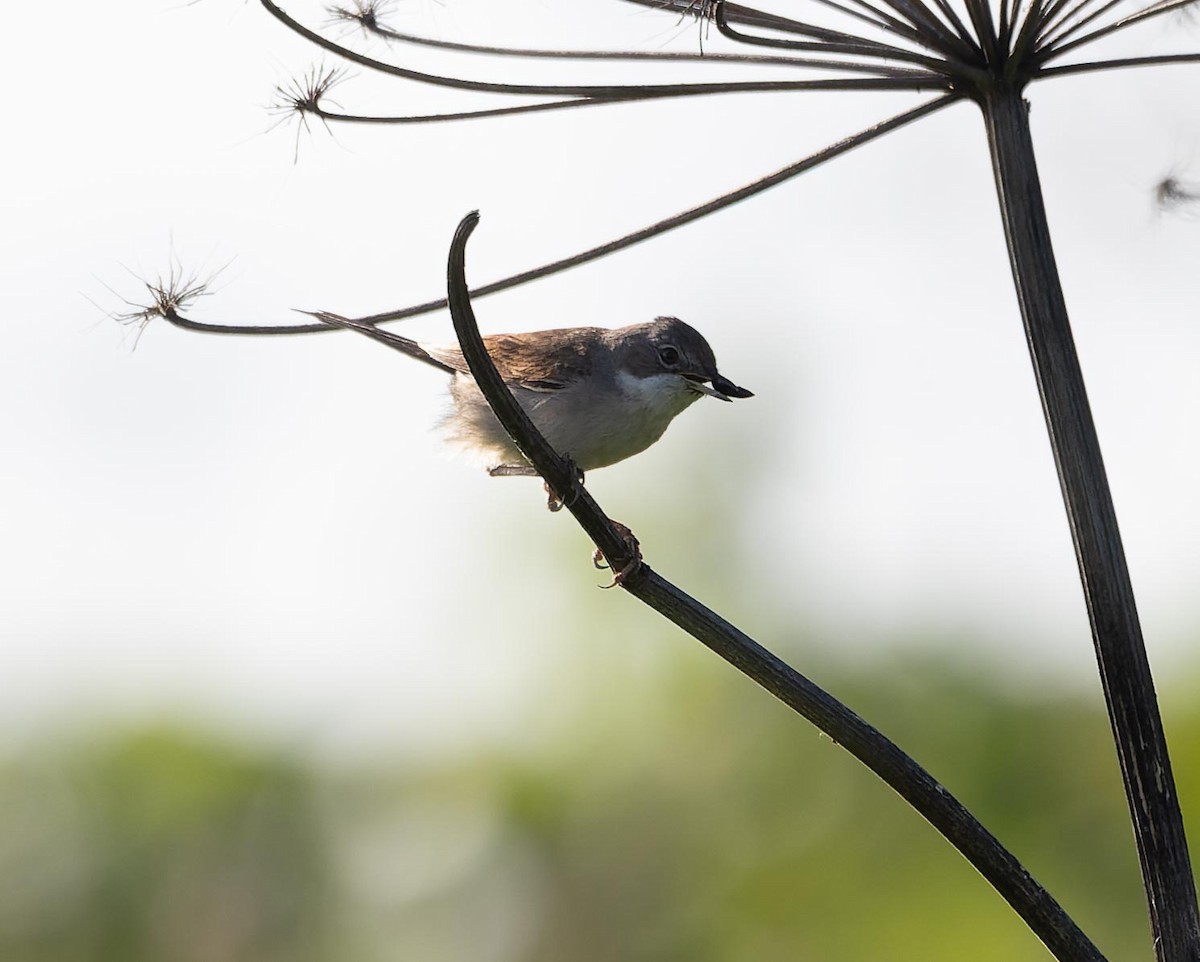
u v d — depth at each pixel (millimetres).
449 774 14250
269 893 13984
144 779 14336
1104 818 12672
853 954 12359
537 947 13367
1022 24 6246
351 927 13867
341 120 6879
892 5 6402
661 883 13188
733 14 6641
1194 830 12289
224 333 7184
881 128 6551
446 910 13688
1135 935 12234
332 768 14664
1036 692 13344
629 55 7070
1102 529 6016
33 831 14008
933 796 5562
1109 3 6277
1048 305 6176
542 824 13680
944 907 12266
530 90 6789
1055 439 6129
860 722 5660
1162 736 5883
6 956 13477
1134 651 5941
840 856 12781
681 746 13555
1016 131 6293
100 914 13758
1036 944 11906
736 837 13141
